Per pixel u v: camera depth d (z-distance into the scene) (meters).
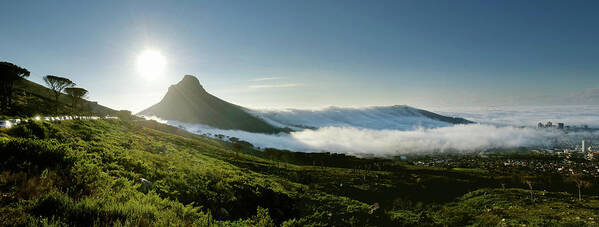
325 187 62.59
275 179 49.34
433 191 77.94
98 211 8.55
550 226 31.86
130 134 53.72
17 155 12.57
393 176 100.62
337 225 27.84
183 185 20.47
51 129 28.25
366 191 67.56
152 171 21.48
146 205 10.20
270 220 20.39
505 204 49.88
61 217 7.91
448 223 38.75
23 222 7.15
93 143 27.53
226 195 22.39
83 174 12.41
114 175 16.17
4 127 23.44
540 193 58.94
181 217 10.55
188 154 50.44
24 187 9.41
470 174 146.38
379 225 32.09
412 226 35.03
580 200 51.59
